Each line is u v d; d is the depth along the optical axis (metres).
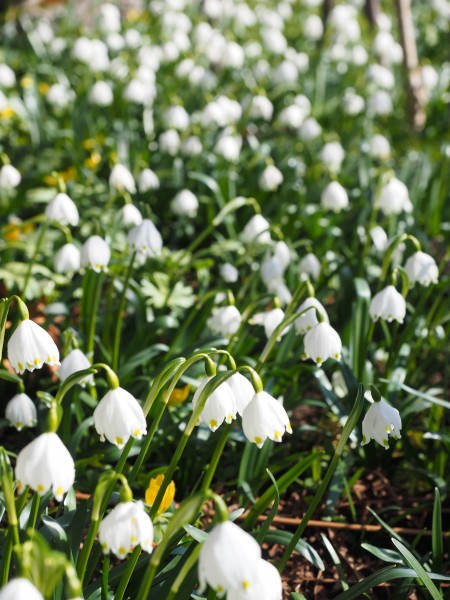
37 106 1.49
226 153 1.27
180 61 1.97
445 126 1.84
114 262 1.00
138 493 0.78
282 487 0.70
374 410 0.61
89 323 0.84
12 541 0.54
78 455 0.79
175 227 1.22
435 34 2.39
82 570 0.55
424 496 0.82
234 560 0.46
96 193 1.21
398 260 1.02
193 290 1.12
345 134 1.69
